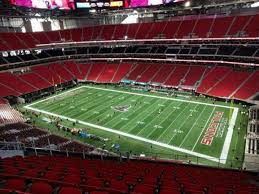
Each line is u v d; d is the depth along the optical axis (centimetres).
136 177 1382
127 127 4159
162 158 3181
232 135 3716
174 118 4409
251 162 2736
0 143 2547
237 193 1196
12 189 941
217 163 3042
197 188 1248
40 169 1383
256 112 4372
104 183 1124
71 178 1169
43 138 3431
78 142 3556
